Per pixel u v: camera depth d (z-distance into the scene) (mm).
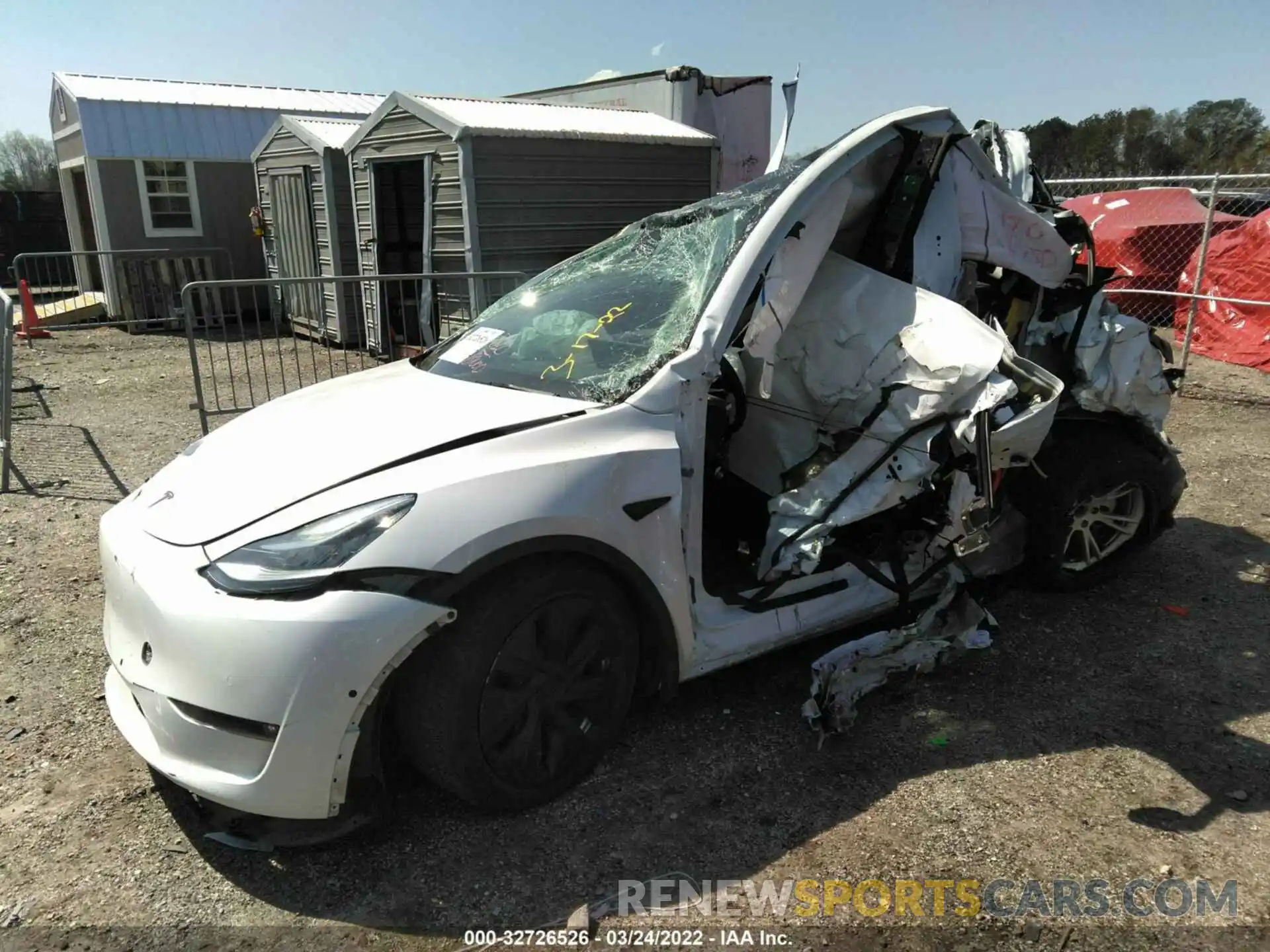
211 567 2416
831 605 3389
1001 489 3467
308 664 2273
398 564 2342
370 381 3521
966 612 3416
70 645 3830
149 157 14000
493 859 2559
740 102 10969
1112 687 3416
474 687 2479
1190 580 4332
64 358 11203
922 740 3096
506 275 7051
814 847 2590
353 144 10188
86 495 5883
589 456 2688
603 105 11555
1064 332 3824
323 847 2619
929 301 3186
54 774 2975
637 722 3209
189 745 2406
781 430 3518
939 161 3387
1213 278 9492
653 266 3500
